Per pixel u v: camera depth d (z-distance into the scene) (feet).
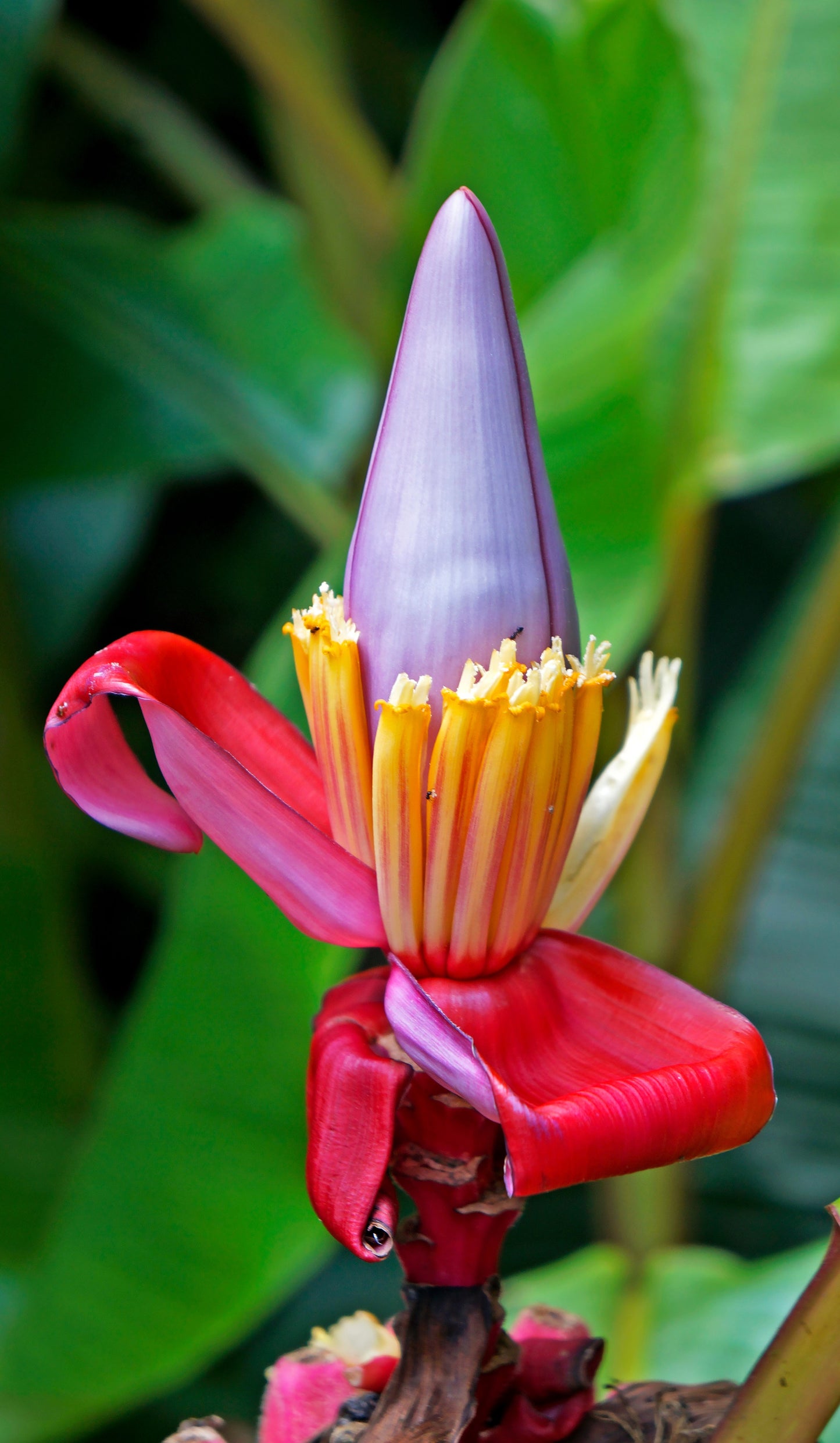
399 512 2.15
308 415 4.88
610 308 3.46
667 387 3.94
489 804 2.13
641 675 2.26
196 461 4.82
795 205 4.16
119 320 4.86
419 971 2.18
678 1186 4.47
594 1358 2.25
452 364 2.14
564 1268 3.99
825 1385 2.14
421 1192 2.18
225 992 3.35
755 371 4.07
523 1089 2.12
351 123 4.95
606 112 3.57
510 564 2.15
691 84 3.25
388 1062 2.12
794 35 4.20
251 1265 3.35
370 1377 2.29
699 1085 2.09
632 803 2.24
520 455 2.15
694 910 4.55
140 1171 3.39
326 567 3.40
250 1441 2.37
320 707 2.18
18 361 4.83
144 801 2.20
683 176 3.33
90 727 2.17
